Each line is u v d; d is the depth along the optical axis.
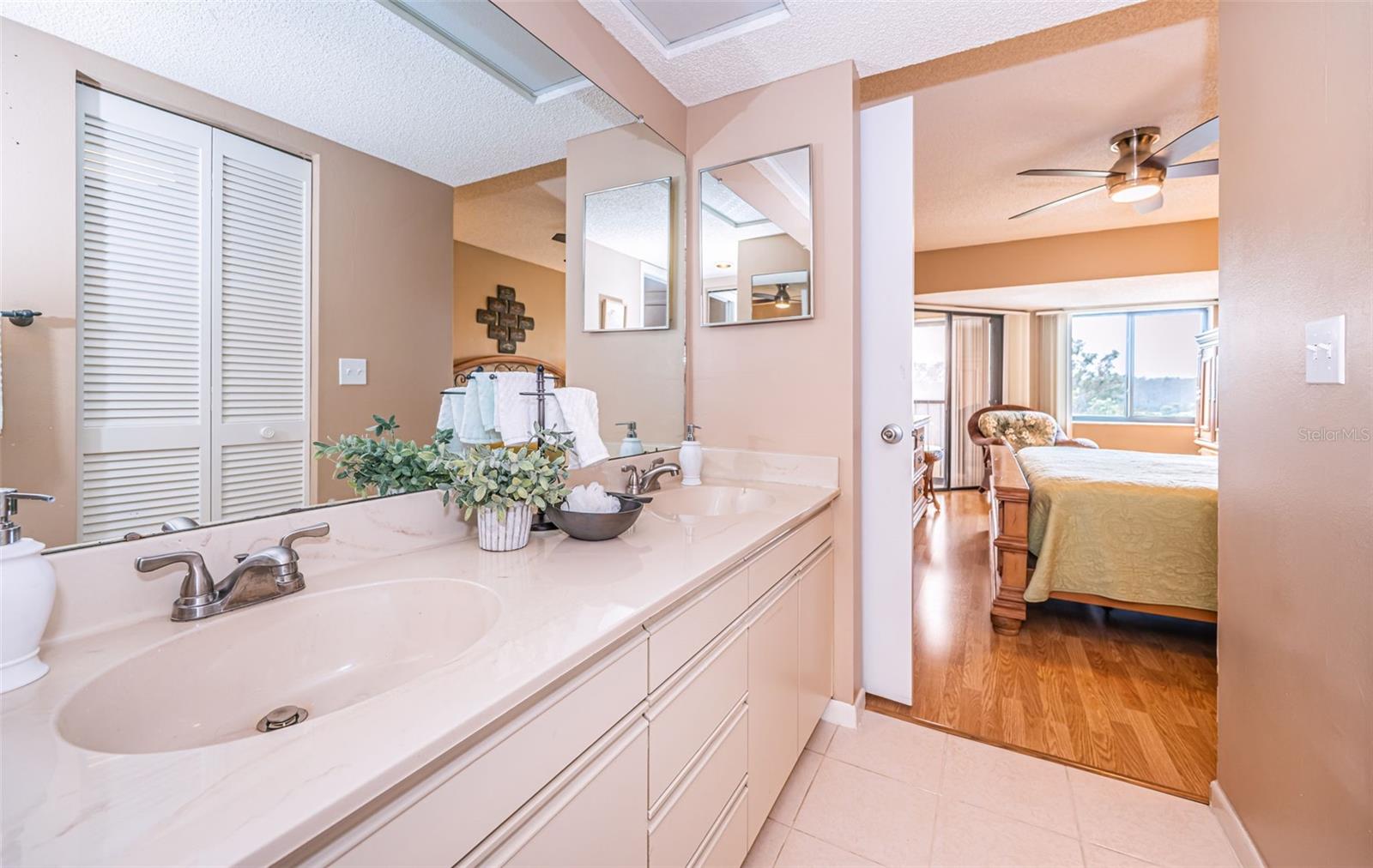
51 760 0.51
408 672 0.93
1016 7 1.59
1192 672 2.30
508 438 1.47
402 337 1.21
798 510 1.57
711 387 2.14
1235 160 1.33
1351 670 0.94
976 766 1.72
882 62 1.86
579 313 1.69
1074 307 6.11
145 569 0.79
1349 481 0.93
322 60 1.05
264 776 0.49
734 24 1.69
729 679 1.21
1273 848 1.20
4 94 0.69
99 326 0.77
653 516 1.54
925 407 6.42
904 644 2.03
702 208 2.12
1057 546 2.71
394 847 0.54
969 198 3.74
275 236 0.98
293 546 1.00
